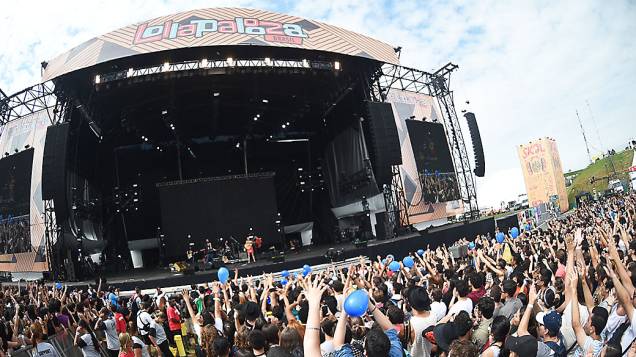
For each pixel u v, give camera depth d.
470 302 5.01
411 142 27.47
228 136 33.69
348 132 29.95
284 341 3.59
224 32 20.56
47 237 21.56
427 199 27.16
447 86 30.48
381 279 7.76
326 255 20.58
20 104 24.69
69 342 7.44
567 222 20.42
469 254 12.12
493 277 8.30
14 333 6.98
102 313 8.61
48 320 7.33
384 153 21.89
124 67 21.69
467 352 2.88
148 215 32.69
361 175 28.69
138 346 7.15
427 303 4.44
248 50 22.02
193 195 27.73
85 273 23.47
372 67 24.53
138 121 27.75
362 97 25.72
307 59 22.97
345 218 33.75
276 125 32.12
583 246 9.41
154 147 32.50
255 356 3.84
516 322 4.64
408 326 4.54
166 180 33.59
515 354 3.30
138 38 20.38
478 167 28.73
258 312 5.30
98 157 29.02
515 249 11.52
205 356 5.91
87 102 23.48
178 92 24.53
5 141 24.67
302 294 6.13
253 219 28.23
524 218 30.33
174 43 20.11
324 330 3.89
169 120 27.75
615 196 37.16
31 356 6.29
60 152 19.64
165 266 27.95
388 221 25.19
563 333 4.83
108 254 30.31
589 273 6.65
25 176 23.34
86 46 20.86
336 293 5.84
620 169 52.09
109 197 30.27
